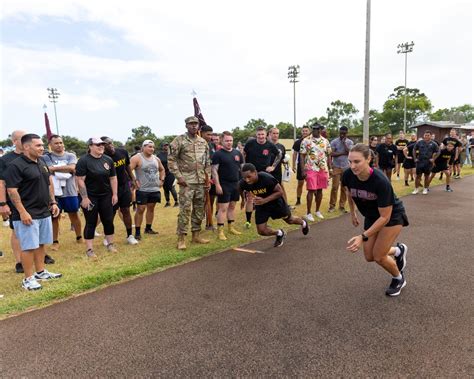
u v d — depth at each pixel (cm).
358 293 391
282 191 552
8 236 741
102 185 563
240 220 807
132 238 638
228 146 647
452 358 268
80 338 315
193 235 621
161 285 432
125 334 320
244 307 366
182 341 306
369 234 344
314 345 293
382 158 1166
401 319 329
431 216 764
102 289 425
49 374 267
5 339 317
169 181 1055
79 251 598
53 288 421
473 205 882
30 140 431
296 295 390
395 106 8575
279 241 581
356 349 285
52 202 499
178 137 584
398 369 258
